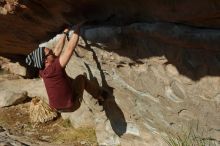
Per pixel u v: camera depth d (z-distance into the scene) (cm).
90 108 747
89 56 637
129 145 711
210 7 449
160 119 618
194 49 505
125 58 582
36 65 615
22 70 1035
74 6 562
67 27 644
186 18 486
